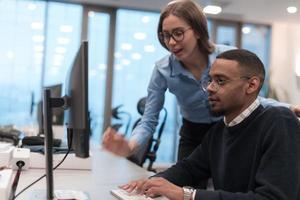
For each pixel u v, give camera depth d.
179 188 1.23
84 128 1.16
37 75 5.65
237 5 5.40
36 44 5.65
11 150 1.83
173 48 1.70
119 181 1.68
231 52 1.33
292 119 1.29
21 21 5.59
